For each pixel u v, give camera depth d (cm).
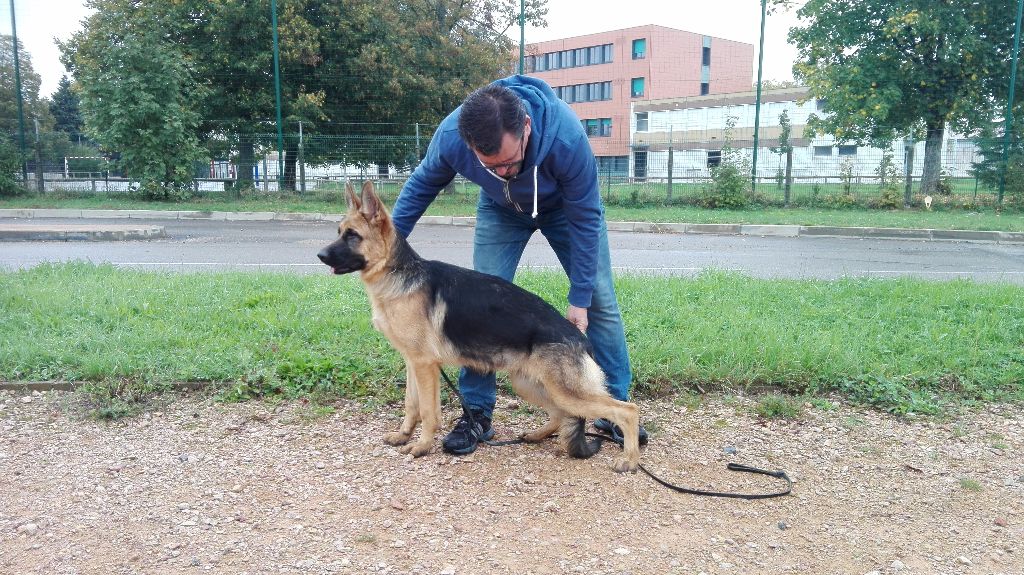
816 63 2428
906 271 1070
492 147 344
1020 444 465
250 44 2231
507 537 341
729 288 801
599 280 444
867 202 2153
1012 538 352
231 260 1059
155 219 1748
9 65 2081
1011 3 2152
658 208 2103
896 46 2259
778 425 493
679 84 5909
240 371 524
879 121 2236
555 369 397
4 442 434
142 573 304
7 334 569
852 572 320
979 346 612
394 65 2312
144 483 387
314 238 1369
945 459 443
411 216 443
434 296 407
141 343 556
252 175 2255
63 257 1046
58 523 344
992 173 2106
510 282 430
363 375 531
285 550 324
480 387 459
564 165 381
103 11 2375
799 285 827
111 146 2025
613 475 416
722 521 365
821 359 567
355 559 318
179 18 2211
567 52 6266
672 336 605
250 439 448
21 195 2081
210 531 340
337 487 389
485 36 2666
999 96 2300
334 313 659
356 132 2439
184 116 2022
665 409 515
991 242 1519
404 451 438
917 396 526
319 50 2295
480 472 415
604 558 325
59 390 508
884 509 381
